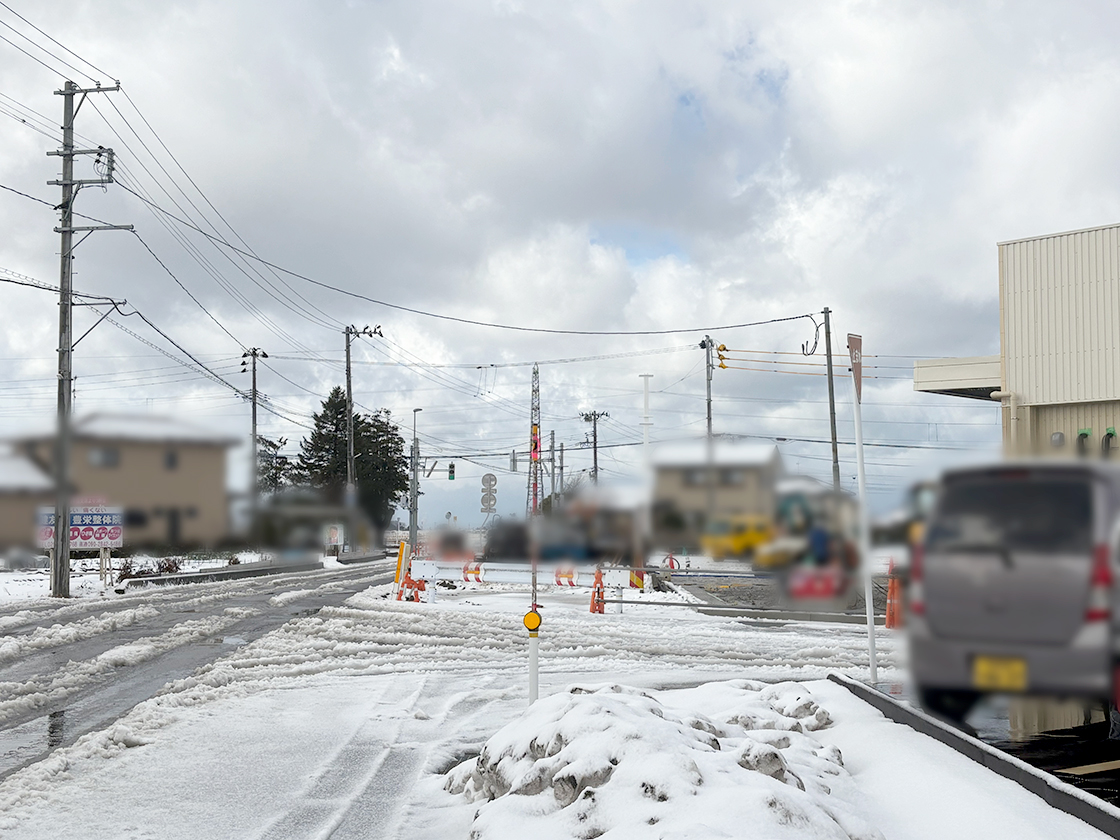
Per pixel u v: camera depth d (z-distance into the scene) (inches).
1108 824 191.5
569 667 509.0
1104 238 764.0
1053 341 785.6
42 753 306.8
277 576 1482.5
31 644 586.9
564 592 1106.7
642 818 181.5
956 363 929.5
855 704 342.3
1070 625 268.8
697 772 195.8
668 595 1074.7
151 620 748.6
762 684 391.5
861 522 383.6
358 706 386.6
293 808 239.6
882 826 209.8
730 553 1077.8
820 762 250.5
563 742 217.3
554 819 192.4
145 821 228.4
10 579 1269.7
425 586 979.3
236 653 553.0
